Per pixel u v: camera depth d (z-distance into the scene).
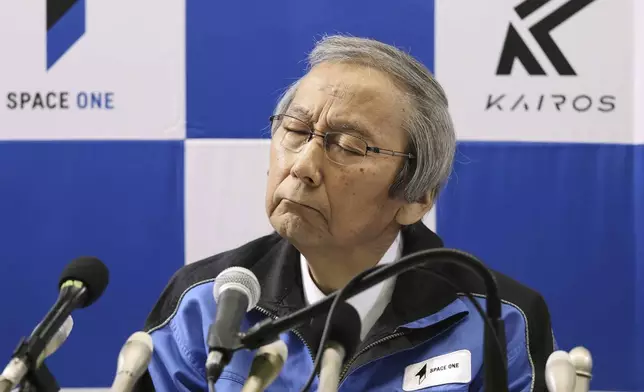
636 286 4.91
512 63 4.92
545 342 3.59
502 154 4.93
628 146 4.92
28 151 4.92
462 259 2.06
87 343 4.91
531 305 3.64
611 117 4.92
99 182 4.95
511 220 4.94
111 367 4.92
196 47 4.95
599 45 4.90
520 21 4.91
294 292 3.59
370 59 3.46
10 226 4.93
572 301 4.92
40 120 4.92
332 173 3.31
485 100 4.92
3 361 4.91
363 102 3.36
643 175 4.90
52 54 4.92
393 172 3.41
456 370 3.36
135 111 4.95
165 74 4.95
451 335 3.49
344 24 4.95
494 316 2.13
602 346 4.92
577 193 4.93
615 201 4.91
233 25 4.95
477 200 4.94
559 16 4.91
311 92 3.42
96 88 4.94
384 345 3.44
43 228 4.93
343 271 3.54
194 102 4.95
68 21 4.92
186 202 4.96
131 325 4.93
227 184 4.97
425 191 3.53
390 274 2.08
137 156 4.95
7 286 4.93
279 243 3.85
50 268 4.93
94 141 4.94
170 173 4.95
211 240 4.96
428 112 3.49
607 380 4.90
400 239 3.73
